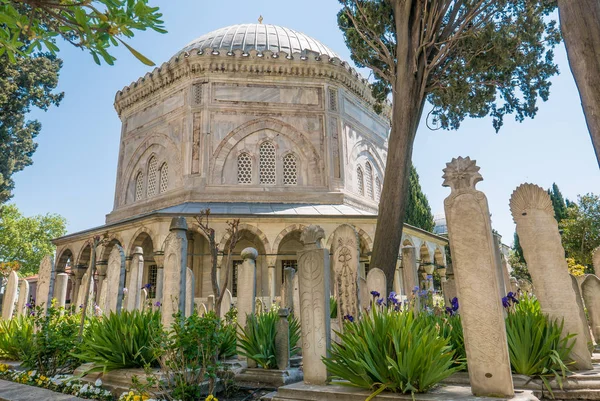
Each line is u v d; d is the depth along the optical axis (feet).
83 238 72.69
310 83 80.07
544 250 19.31
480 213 14.96
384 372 14.52
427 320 19.79
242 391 19.75
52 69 80.43
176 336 17.39
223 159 73.87
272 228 63.31
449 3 41.14
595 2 19.51
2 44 10.01
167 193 73.97
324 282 17.76
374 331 15.52
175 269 20.36
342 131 79.05
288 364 22.11
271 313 26.12
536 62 49.11
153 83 82.74
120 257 24.79
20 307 33.45
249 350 22.68
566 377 16.22
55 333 22.61
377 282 28.07
